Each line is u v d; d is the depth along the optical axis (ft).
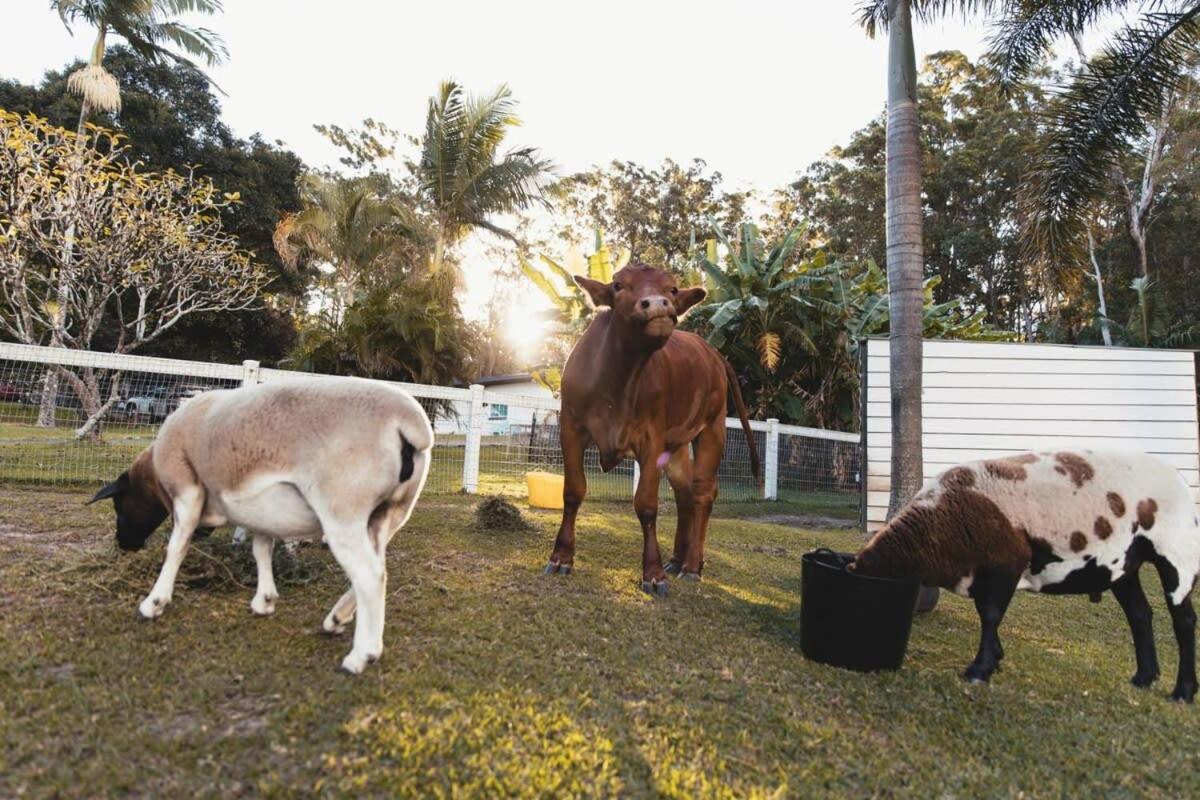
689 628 12.65
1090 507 11.27
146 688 8.30
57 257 32.30
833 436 40.57
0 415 26.22
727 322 46.06
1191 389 28.81
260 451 9.30
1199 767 9.02
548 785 7.02
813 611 11.66
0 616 9.82
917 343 17.06
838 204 93.66
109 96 43.62
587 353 15.56
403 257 68.74
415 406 9.77
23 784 6.36
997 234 89.71
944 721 9.69
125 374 31.53
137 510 11.39
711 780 7.49
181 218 36.65
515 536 19.25
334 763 7.06
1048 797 7.90
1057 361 29.32
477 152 58.23
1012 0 21.79
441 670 9.52
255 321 70.08
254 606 10.96
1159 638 15.10
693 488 17.66
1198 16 23.63
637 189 108.27
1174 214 74.18
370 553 9.21
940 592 17.67
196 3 45.52
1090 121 24.43
